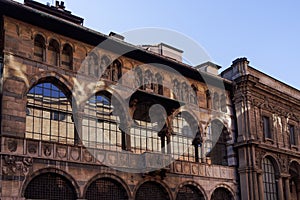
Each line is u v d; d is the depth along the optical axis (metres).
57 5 37.41
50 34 32.53
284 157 47.09
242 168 42.22
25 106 29.83
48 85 31.94
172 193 36.41
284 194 45.97
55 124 31.58
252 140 42.22
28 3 34.44
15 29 30.73
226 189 41.25
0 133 28.34
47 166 29.39
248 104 44.16
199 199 38.84
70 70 32.81
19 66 30.20
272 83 50.16
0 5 29.66
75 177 30.62
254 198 41.22
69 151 30.73
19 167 28.08
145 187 35.19
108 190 32.81
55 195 29.69
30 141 29.02
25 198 28.09
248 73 45.56
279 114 48.56
